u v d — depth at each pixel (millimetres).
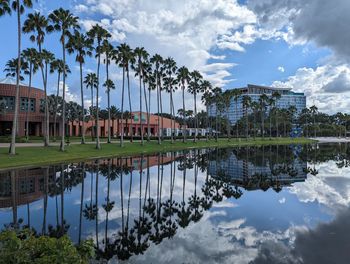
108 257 7902
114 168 27281
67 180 19891
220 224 11180
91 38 41406
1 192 15852
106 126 106812
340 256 7824
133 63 50250
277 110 126562
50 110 77938
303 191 18000
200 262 7570
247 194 17125
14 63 52188
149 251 8375
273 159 39625
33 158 28125
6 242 4227
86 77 65312
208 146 68125
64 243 4383
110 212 12734
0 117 67375
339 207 13688
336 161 37156
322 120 167625
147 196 16328
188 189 18641
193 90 75250
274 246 8688
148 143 60375
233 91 94812
